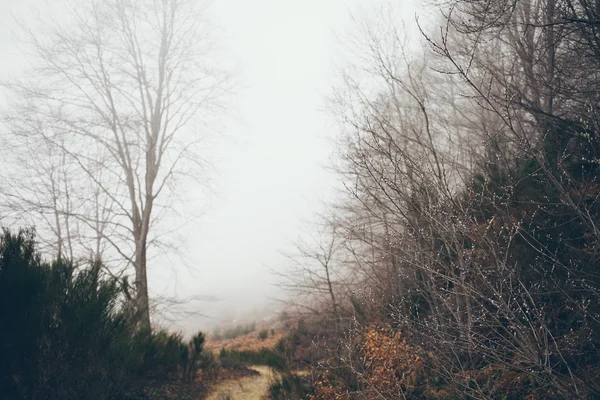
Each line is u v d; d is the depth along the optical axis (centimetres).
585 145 414
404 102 845
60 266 604
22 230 578
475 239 340
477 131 755
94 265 645
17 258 538
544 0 525
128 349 630
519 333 311
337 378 594
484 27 418
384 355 504
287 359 870
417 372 505
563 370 391
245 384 830
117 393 589
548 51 523
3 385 457
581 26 454
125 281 711
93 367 543
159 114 1234
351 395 545
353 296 759
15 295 488
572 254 406
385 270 673
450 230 347
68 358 513
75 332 523
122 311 680
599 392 312
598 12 452
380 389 483
